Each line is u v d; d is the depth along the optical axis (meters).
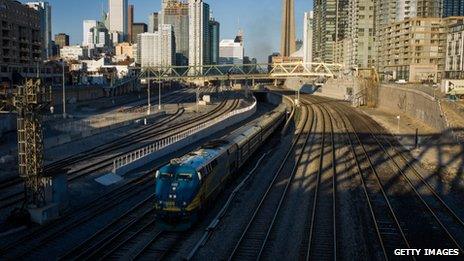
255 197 33.69
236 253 22.89
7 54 125.69
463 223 27.88
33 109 28.14
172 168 27.31
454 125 64.00
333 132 72.38
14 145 53.25
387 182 39.06
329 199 33.44
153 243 24.42
